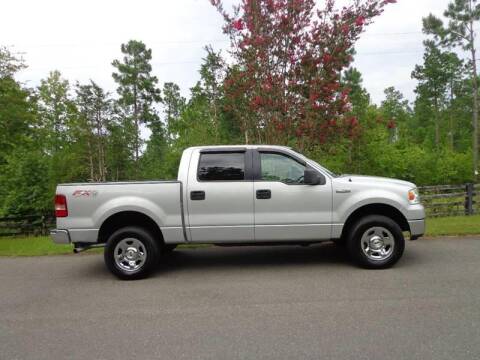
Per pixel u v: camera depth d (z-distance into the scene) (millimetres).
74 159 27875
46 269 6980
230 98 9078
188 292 5348
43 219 15984
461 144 52188
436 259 6520
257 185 6090
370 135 20203
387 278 5578
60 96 37531
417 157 27922
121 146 29266
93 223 6004
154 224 6340
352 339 3711
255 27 8250
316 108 8305
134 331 4098
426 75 47375
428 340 3637
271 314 4410
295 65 8414
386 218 6070
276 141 8711
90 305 4973
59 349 3746
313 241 6215
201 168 6191
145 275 6086
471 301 4574
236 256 7355
